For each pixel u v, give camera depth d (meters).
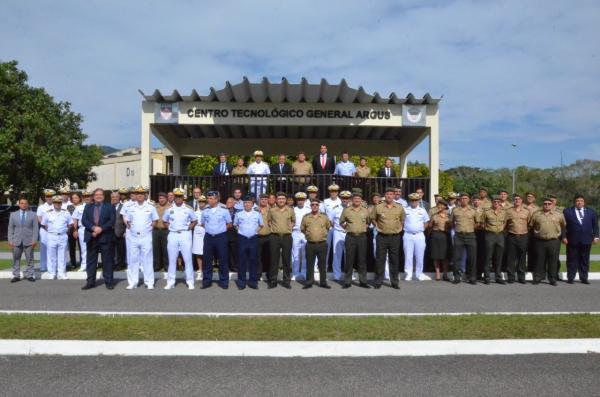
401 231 11.93
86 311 8.41
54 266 12.36
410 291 10.55
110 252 10.80
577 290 10.80
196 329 7.02
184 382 5.31
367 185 14.22
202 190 14.21
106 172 64.38
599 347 6.44
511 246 11.84
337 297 9.80
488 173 61.28
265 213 11.80
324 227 10.99
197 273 12.65
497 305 9.05
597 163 58.72
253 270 10.88
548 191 55.34
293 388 5.16
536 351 6.39
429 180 14.52
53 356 6.14
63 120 40.47
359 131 18.97
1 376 5.47
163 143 18.00
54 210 12.39
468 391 5.11
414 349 6.34
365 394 5.02
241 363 5.93
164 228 13.16
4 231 32.41
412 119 15.46
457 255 11.72
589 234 11.79
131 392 5.04
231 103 15.37
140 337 6.64
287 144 20.20
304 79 13.05
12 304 9.02
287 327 7.12
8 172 32.09
